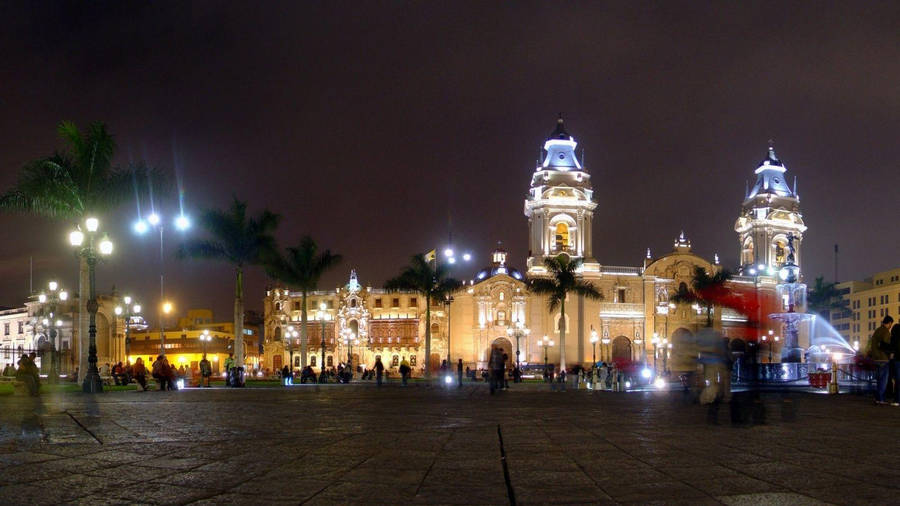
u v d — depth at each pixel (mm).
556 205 114688
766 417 18219
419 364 118750
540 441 13547
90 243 37844
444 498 8641
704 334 18266
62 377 66562
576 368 72438
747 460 11172
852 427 15719
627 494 8781
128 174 44688
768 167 128000
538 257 113938
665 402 26453
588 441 13500
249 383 64000
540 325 114312
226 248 57562
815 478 9719
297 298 127812
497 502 8438
